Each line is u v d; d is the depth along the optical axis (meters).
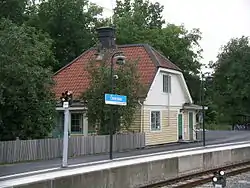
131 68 28.41
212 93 78.12
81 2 48.62
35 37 29.69
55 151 25.14
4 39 23.28
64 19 48.06
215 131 59.91
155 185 14.44
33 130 25.52
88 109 28.33
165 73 36.06
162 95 35.69
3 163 22.12
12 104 24.33
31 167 19.94
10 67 23.28
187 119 39.97
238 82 74.56
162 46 55.34
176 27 59.56
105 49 33.75
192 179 16.09
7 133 25.06
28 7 47.44
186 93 39.47
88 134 32.66
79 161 22.23
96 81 28.14
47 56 40.12
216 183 13.60
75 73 36.19
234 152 21.16
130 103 27.83
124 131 31.09
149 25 65.50
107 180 12.39
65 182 10.78
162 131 35.50
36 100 24.91
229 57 77.06
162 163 15.23
